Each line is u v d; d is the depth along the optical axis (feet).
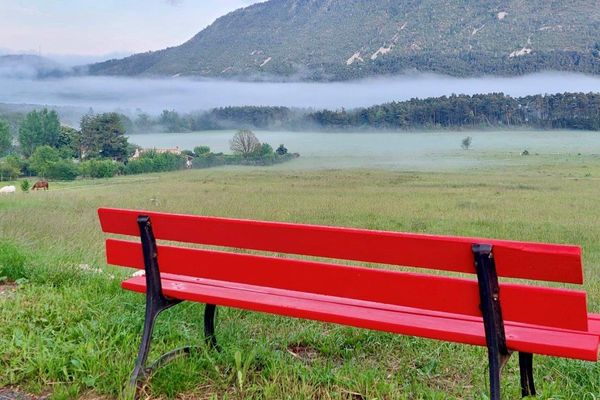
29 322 12.04
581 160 208.74
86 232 31.27
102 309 13.00
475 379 9.85
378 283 8.23
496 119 381.60
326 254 8.59
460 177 157.28
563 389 9.28
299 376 9.59
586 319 7.06
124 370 9.59
